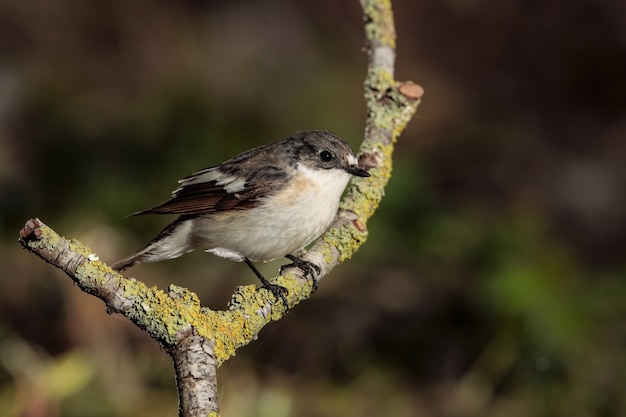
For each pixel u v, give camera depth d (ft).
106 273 19.11
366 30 30.25
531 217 44.34
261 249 28.94
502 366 36.42
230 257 29.73
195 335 19.29
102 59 56.18
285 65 55.83
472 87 56.75
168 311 19.20
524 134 53.57
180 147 47.47
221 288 40.11
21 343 35.86
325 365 37.11
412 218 43.21
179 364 19.12
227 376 34.99
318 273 23.98
